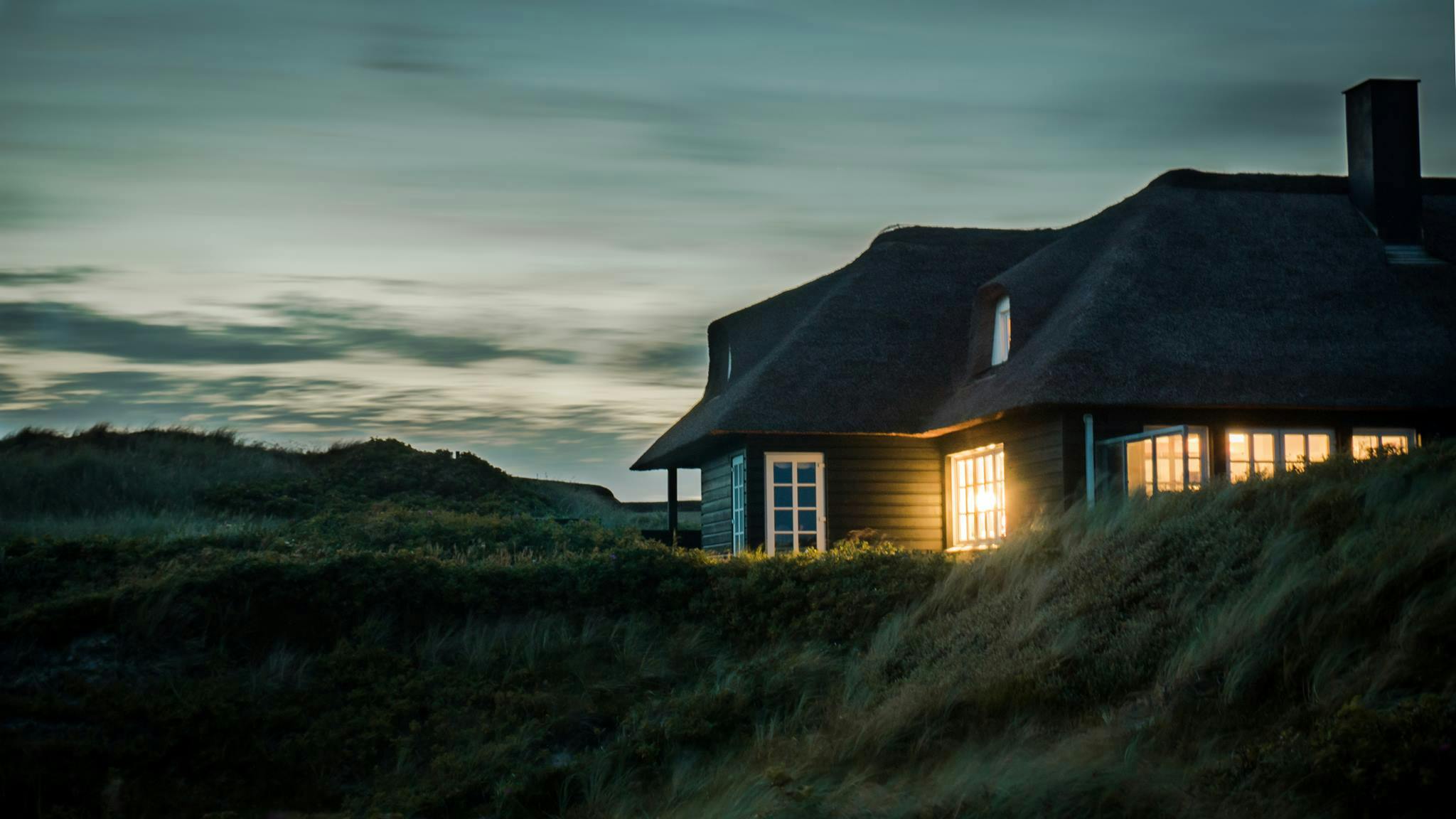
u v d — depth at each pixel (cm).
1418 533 950
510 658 1391
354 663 1351
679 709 1248
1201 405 1741
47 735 1192
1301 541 1048
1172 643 1013
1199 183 2209
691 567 1557
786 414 2083
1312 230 2105
